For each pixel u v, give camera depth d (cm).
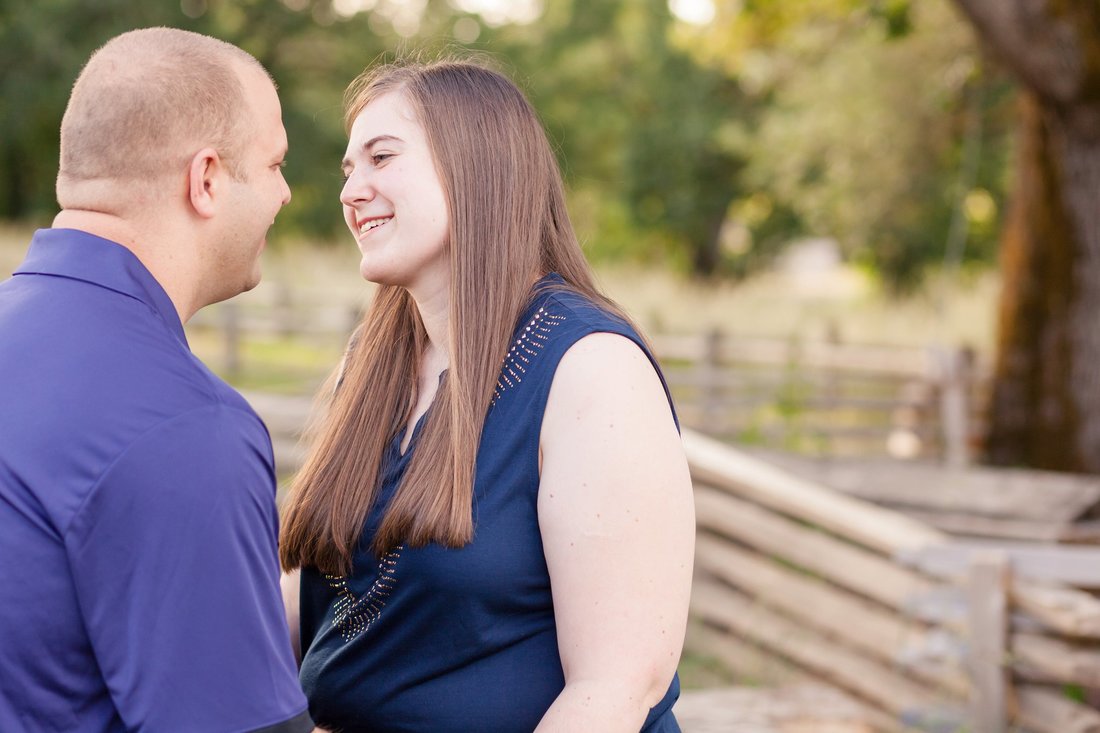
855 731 365
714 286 1767
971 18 750
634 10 2947
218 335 1166
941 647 399
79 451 121
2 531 120
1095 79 750
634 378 148
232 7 2425
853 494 654
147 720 118
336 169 2453
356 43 2497
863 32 1472
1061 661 379
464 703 151
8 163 2417
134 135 135
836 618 452
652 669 143
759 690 393
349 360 191
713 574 516
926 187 1795
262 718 124
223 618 122
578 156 2972
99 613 119
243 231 144
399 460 160
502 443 150
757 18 1189
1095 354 820
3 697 120
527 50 2880
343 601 162
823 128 1856
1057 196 823
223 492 123
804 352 993
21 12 2100
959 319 1433
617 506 143
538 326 154
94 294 132
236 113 141
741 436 943
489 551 148
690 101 2795
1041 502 627
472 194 157
